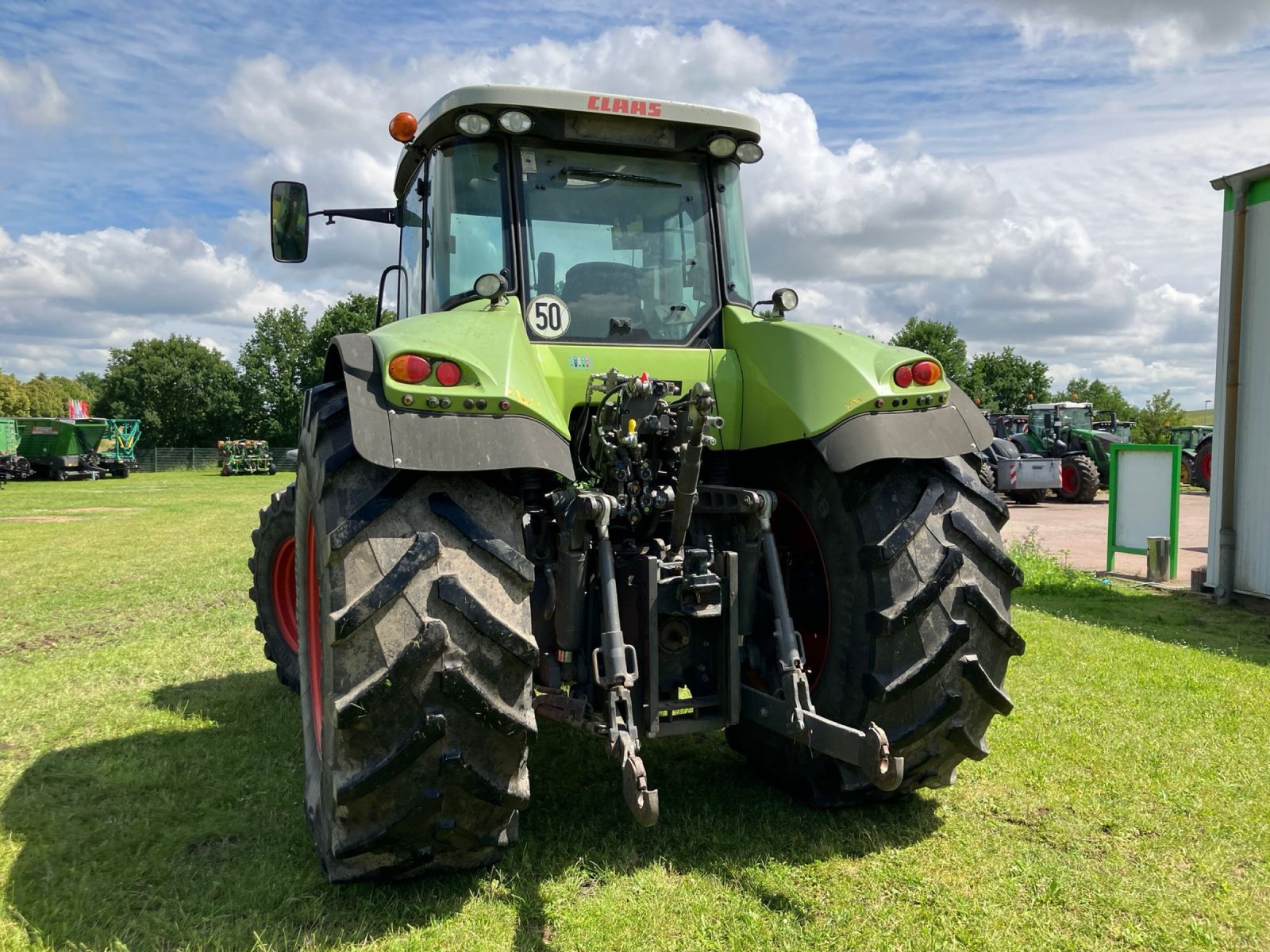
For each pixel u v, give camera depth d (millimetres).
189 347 65500
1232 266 6988
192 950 2336
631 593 2785
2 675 5094
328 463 2350
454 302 3125
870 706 2756
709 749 3826
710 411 2570
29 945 2367
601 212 3260
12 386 90375
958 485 2908
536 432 2396
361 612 2203
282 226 4121
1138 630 6066
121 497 22938
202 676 5078
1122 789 3320
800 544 3242
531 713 2381
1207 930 2385
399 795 2299
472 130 3076
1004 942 2330
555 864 2756
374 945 2346
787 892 2572
